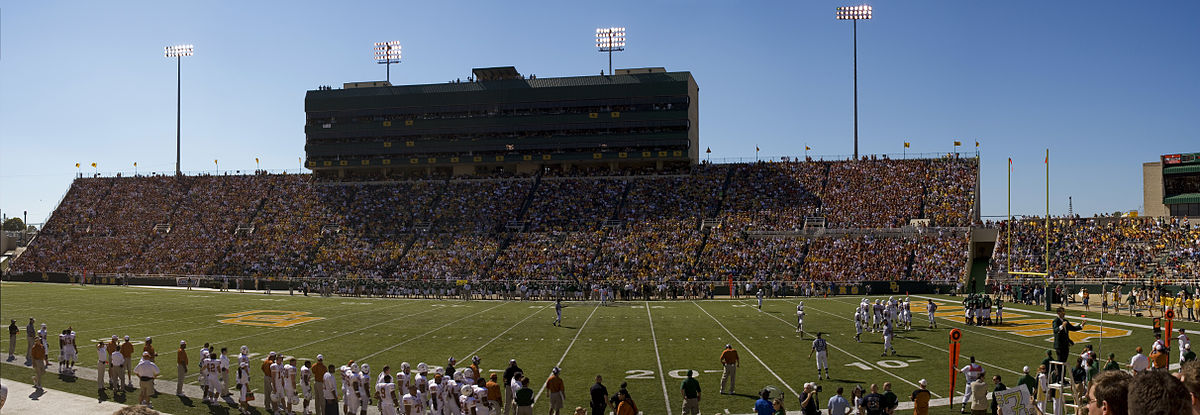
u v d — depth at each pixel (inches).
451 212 3063.5
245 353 847.7
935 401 855.1
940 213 2600.9
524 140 3321.9
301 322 1631.4
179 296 2308.1
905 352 1176.8
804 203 2807.6
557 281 2330.2
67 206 3430.1
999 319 1514.5
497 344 1300.4
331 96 3464.6
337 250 2844.5
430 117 3393.2
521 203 3088.1
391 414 747.4
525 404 740.0
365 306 2020.2
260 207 3238.2
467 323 1608.0
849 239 2502.5
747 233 2640.3
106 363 940.0
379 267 2699.3
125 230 3216.0
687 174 3147.1
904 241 2434.8
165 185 3486.7
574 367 1079.0
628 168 3348.9
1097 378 189.8
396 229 2977.4
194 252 2989.7
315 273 2704.2
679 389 926.4
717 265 2450.8
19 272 3029.0
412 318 1710.1
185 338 1386.6
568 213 2972.4
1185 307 1648.6
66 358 1075.3
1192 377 195.6
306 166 3469.5
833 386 940.6
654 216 2874.0
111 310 1870.1
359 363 1127.6
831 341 1301.7
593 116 3284.9
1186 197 2472.9
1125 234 2268.7
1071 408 784.9
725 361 903.7
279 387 812.6
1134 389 174.1
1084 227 2349.9
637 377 1002.7
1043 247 2304.4
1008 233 2250.2
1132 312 1615.4
